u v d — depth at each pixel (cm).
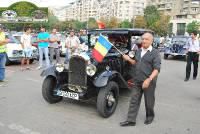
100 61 594
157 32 6762
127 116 559
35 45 1452
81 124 536
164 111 644
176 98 777
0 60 885
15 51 1261
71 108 632
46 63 1205
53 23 8312
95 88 604
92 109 630
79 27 8894
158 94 820
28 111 601
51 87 649
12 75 1023
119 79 625
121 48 753
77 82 599
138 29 783
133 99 534
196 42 1055
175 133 510
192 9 10100
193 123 568
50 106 642
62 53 1694
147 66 511
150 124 551
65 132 494
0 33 870
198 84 1009
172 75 1206
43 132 490
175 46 1928
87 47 726
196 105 709
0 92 757
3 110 602
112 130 511
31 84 872
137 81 524
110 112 585
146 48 512
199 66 1561
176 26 9438
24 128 505
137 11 12256
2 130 492
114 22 8119
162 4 11119
